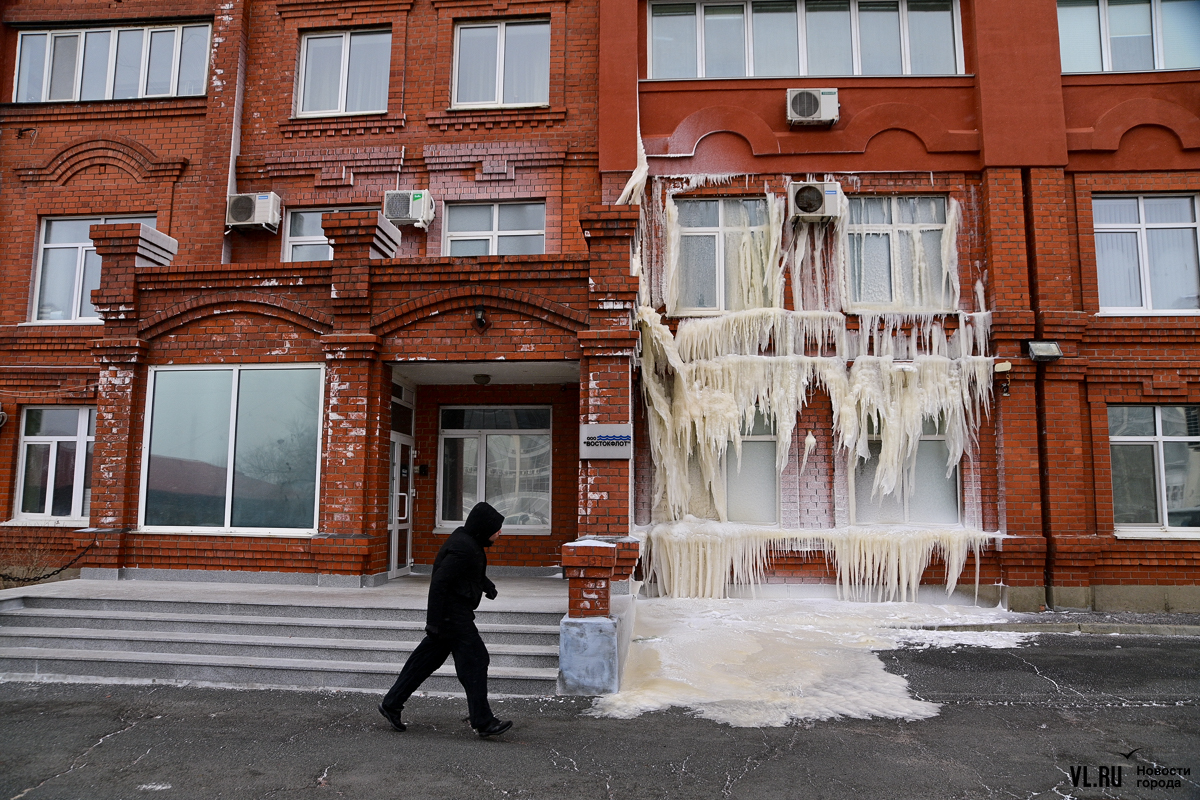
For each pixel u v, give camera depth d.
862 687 6.53
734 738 5.30
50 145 12.05
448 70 11.70
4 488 11.42
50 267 12.02
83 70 12.29
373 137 11.65
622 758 4.90
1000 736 5.39
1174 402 10.23
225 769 4.68
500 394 11.09
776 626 8.66
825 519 10.37
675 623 8.66
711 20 11.66
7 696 6.28
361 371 9.03
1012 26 10.80
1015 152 10.59
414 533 10.95
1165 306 10.58
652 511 10.45
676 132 11.09
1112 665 7.32
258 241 11.60
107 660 6.81
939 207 10.93
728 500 10.59
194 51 12.23
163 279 9.48
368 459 8.98
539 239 11.34
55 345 11.55
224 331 9.44
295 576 8.94
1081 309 10.44
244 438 9.30
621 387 8.55
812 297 10.73
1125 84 10.80
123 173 11.87
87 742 5.17
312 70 12.12
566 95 11.46
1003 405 10.14
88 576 9.11
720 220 11.09
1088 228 10.59
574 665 6.35
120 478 9.25
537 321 8.97
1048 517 9.98
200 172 11.64
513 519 11.09
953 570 9.91
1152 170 10.62
